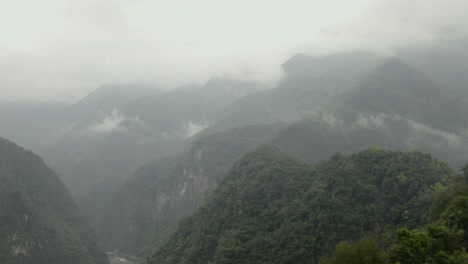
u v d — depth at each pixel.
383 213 76.75
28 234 139.75
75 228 176.25
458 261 45.47
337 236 74.19
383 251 63.34
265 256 77.00
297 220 81.75
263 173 102.69
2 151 165.38
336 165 92.94
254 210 92.62
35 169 178.50
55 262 143.75
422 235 47.50
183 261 89.38
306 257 73.31
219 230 94.31
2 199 138.38
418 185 78.94
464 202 55.47
